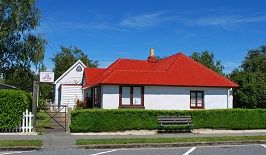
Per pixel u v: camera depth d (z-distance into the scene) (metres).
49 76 23.86
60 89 52.78
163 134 23.89
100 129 24.22
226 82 34.00
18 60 39.34
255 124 27.75
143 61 41.41
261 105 35.28
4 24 38.47
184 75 33.81
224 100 33.69
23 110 22.78
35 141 18.41
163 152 16.56
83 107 38.62
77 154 15.68
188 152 16.56
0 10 38.22
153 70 35.47
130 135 22.97
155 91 32.03
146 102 31.75
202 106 33.12
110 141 18.84
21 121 22.78
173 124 25.62
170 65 35.19
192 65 35.56
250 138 20.73
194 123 26.55
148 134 23.80
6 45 39.19
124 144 18.27
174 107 32.31
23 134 22.05
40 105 39.94
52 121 30.19
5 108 22.42
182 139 19.89
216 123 27.00
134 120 25.12
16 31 39.19
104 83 30.66
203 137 21.03
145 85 31.61
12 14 38.19
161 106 32.06
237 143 19.94
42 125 26.61
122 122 24.83
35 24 39.72
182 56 36.75
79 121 23.75
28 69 40.03
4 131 22.53
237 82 36.47
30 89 45.56
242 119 27.53
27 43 39.31
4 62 39.38
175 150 17.30
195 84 32.81
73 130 23.69
